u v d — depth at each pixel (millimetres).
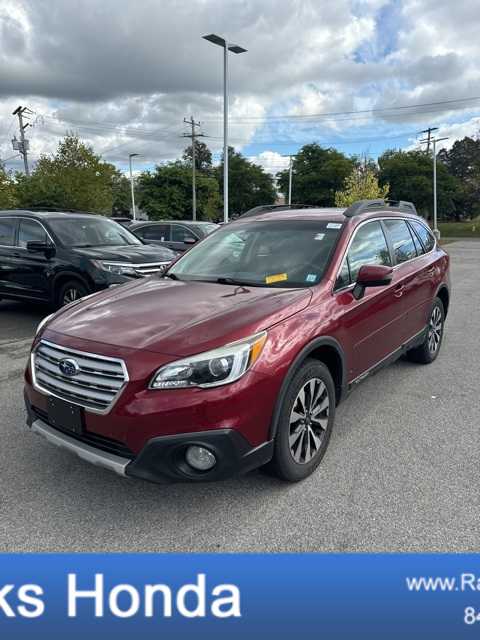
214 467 2662
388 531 2754
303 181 65875
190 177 54656
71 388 2832
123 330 2920
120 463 2637
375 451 3645
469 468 3408
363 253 4016
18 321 8062
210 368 2615
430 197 66250
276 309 3039
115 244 8156
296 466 3119
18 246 8039
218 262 4098
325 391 3307
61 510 2961
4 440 3834
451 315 8695
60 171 33031
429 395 4746
